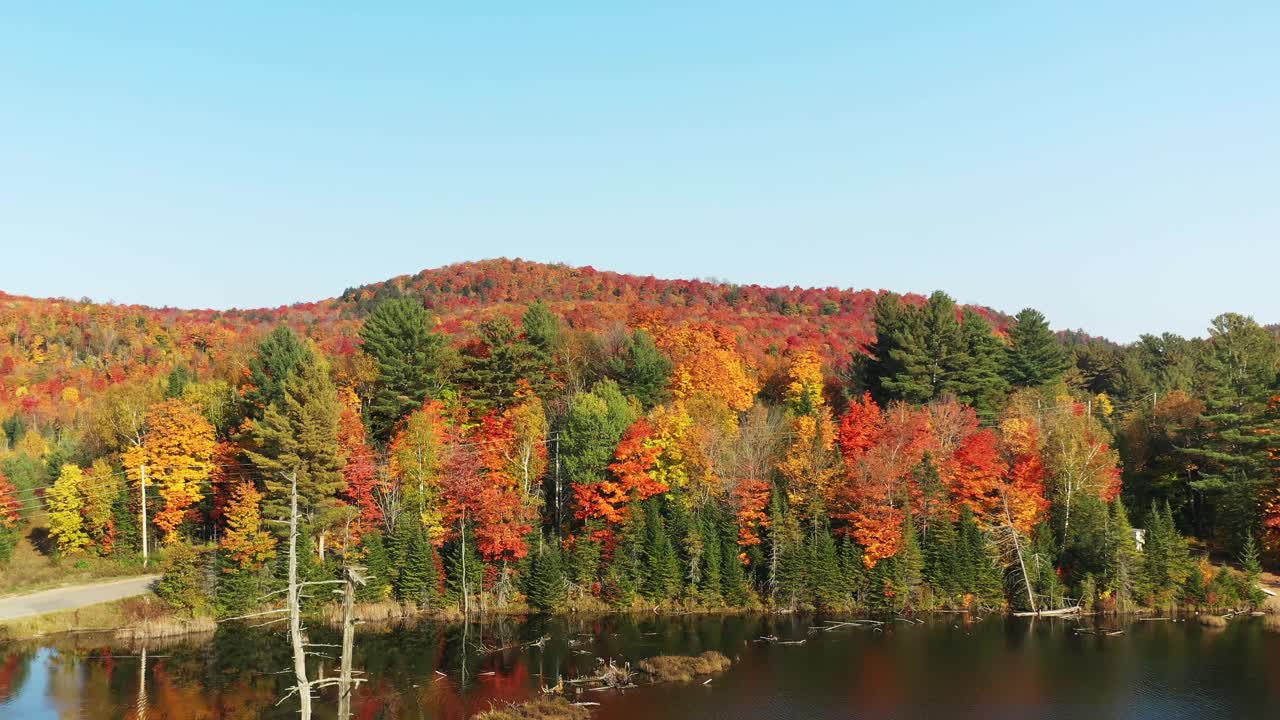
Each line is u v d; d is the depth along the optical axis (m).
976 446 95.25
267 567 89.44
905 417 101.06
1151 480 109.44
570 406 105.31
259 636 82.31
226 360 154.00
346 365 117.25
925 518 94.25
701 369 120.44
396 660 73.81
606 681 67.69
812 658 74.81
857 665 72.75
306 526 88.38
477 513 91.19
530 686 66.69
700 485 97.88
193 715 59.62
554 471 102.62
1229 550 97.12
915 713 61.75
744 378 124.94
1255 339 132.38
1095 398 149.38
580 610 92.44
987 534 94.75
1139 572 89.19
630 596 92.19
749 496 92.88
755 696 65.00
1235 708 62.22
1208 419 99.75
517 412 101.25
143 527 100.56
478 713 60.28
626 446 94.81
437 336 112.25
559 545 96.75
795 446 96.94
